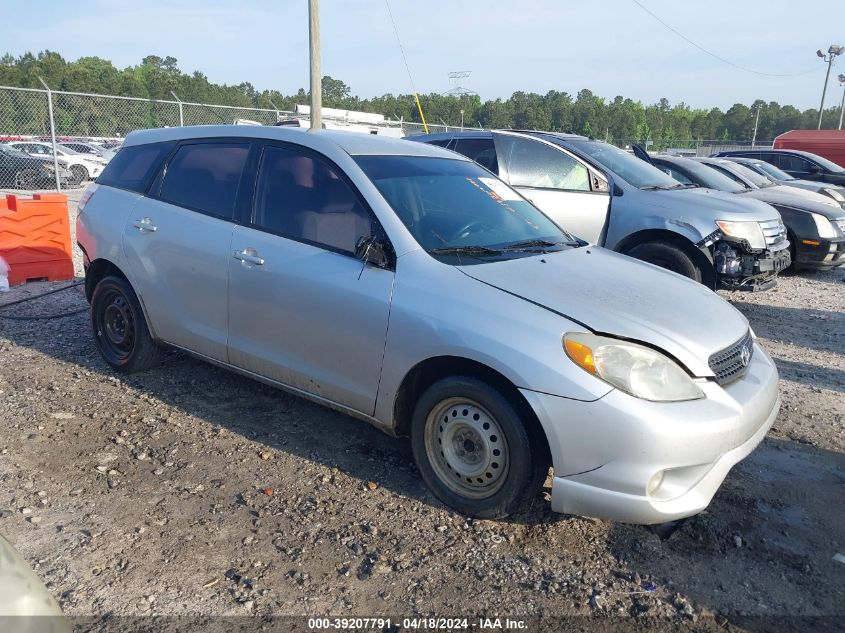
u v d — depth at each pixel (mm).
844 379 5625
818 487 3779
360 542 3117
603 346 2934
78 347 5629
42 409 4383
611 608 2758
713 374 3049
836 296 9070
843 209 11008
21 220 7699
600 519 3258
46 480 3551
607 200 7297
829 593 2898
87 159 18312
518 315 3082
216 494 3479
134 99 16141
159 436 4090
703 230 6785
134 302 4777
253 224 4070
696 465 2900
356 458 3906
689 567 3035
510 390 3104
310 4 14875
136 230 4625
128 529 3150
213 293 4188
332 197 3811
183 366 5242
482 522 3297
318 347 3701
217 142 4480
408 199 3787
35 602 1700
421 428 3408
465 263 3455
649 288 3535
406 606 2729
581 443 2893
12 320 6352
